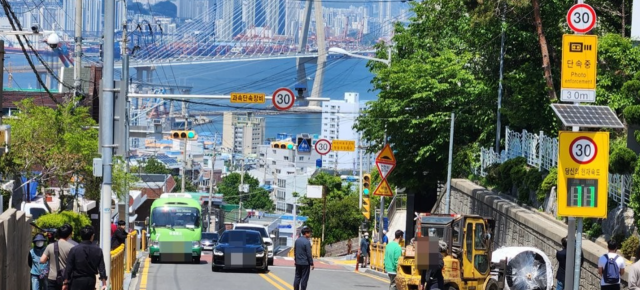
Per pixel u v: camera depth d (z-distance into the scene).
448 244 33.88
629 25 59.50
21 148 51.38
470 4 58.25
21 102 58.25
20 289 28.27
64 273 23.72
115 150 33.00
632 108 37.03
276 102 58.91
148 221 60.53
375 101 64.25
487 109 61.94
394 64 64.50
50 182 60.72
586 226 39.34
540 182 47.94
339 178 134.88
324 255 112.62
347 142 83.50
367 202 72.00
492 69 62.19
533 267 36.81
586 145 24.28
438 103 62.31
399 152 65.38
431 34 71.75
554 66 58.19
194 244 58.66
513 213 47.50
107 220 31.86
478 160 61.53
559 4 56.44
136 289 39.56
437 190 70.94
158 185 125.62
